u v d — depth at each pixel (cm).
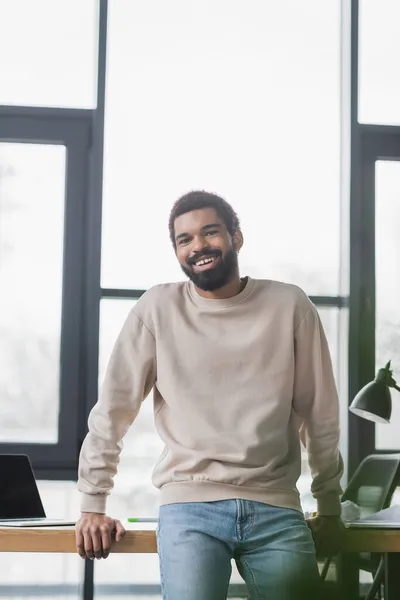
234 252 227
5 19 408
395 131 412
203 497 209
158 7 414
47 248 402
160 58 412
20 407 393
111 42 411
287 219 411
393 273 407
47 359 396
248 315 223
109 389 226
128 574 384
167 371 220
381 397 269
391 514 251
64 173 405
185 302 228
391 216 411
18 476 267
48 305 399
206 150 411
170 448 218
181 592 201
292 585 104
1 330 396
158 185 407
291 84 417
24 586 381
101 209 401
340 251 412
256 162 412
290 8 420
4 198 402
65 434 391
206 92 413
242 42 417
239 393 216
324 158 415
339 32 420
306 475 386
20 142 405
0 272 399
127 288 401
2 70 405
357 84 412
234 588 366
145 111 410
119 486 387
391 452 398
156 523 248
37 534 227
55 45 409
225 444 212
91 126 405
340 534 228
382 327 404
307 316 224
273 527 208
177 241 227
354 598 102
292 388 222
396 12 421
